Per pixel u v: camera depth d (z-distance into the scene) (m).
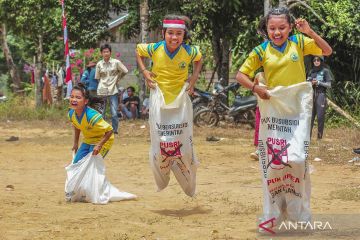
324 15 21.22
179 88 8.62
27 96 32.91
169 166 8.74
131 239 7.00
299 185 7.14
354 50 22.42
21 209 8.58
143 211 8.62
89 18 24.06
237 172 12.07
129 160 13.72
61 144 16.58
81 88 9.28
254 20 22.66
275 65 7.26
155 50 8.61
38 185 10.82
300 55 7.31
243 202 9.25
